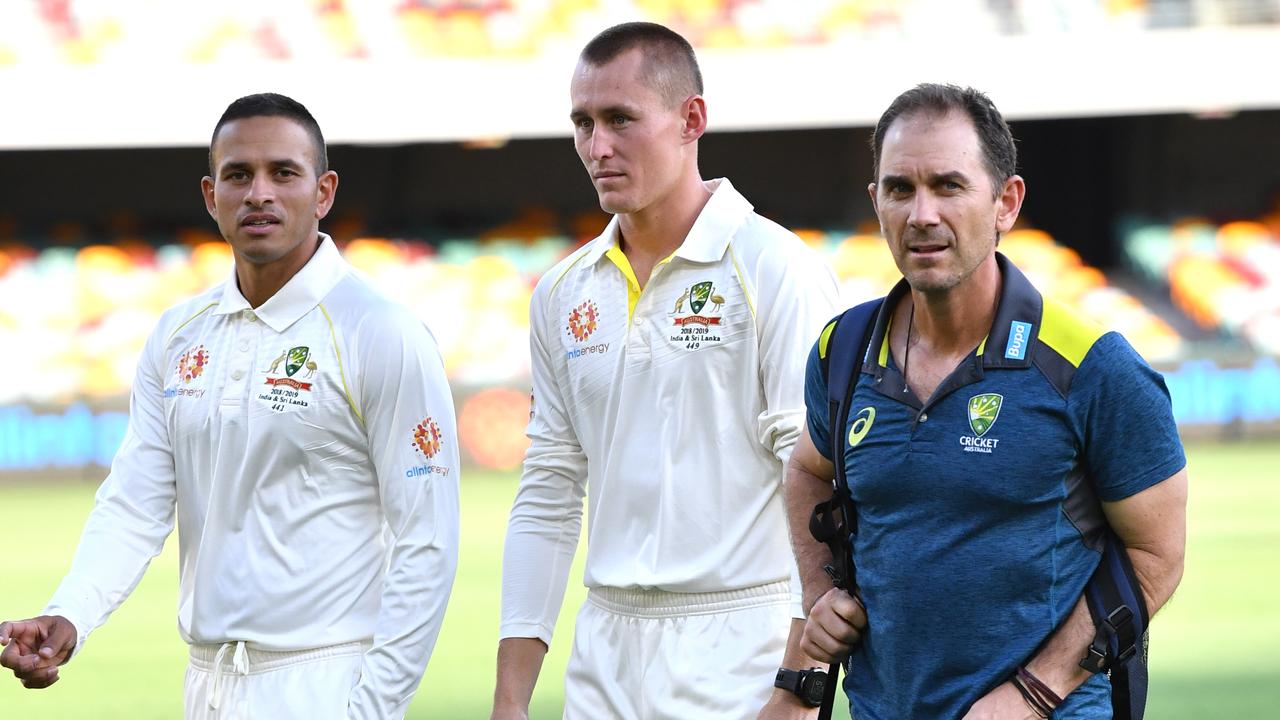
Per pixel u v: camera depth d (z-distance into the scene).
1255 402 56.41
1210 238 72.62
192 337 11.74
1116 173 76.12
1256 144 74.94
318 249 11.61
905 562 8.76
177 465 11.67
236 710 11.21
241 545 11.30
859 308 9.45
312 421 11.22
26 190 73.75
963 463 8.55
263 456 11.25
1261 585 31.42
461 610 29.72
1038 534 8.54
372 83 64.06
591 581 11.89
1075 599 8.66
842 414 9.15
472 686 23.53
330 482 11.34
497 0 65.56
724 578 11.36
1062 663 8.59
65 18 63.84
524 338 65.00
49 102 62.41
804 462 9.98
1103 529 8.80
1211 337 67.62
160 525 11.84
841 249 69.56
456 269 68.38
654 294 11.60
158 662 26.03
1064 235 76.81
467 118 64.38
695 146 11.75
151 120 62.97
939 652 8.73
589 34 65.62
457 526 11.47
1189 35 64.06
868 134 76.75
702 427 11.48
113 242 73.44
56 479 51.22
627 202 11.30
